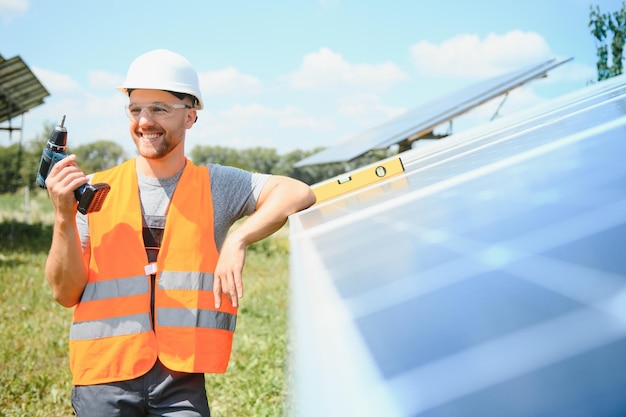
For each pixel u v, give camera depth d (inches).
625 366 16.7
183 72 87.4
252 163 3442.4
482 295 24.4
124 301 85.8
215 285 85.7
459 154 75.4
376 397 19.4
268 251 567.2
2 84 537.6
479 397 17.7
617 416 15.6
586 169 40.8
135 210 89.4
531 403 16.8
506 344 19.8
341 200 70.9
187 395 85.6
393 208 52.0
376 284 30.1
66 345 236.2
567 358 17.8
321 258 40.2
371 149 393.1
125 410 84.7
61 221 80.5
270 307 310.3
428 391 18.9
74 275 83.5
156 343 85.4
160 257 87.8
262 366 209.0
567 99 97.0
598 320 19.0
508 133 79.5
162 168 90.7
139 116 87.0
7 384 190.2
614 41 209.0
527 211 34.6
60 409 176.6
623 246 24.7
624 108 61.3
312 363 25.4
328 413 21.4
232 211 93.1
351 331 25.3
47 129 1259.2
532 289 23.2
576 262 24.6
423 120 392.2
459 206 42.9
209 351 85.9
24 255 500.7
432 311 24.6
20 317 282.5
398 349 22.2
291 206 87.4
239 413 175.2
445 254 31.8
